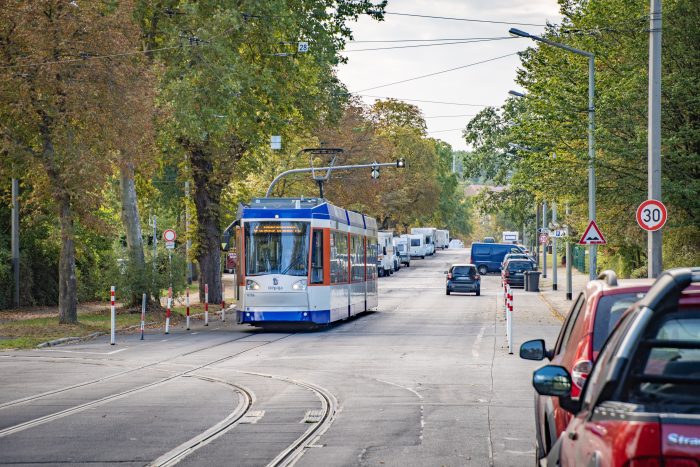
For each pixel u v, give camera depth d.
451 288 64.62
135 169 41.53
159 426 14.66
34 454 12.33
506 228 189.50
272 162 70.62
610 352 5.08
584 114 37.12
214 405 16.95
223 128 41.00
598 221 41.12
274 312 34.81
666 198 32.59
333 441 13.24
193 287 73.81
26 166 34.31
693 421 4.39
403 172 119.56
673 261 37.50
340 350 27.41
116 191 57.31
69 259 35.47
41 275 54.12
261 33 43.69
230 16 40.38
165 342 31.23
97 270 55.56
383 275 96.31
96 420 15.27
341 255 38.31
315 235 35.50
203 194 50.38
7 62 33.31
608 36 36.50
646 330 4.79
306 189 72.12
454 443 12.95
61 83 33.09
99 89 33.75
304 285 34.91
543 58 40.97
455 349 27.55
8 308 50.66
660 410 4.60
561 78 38.84
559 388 6.32
